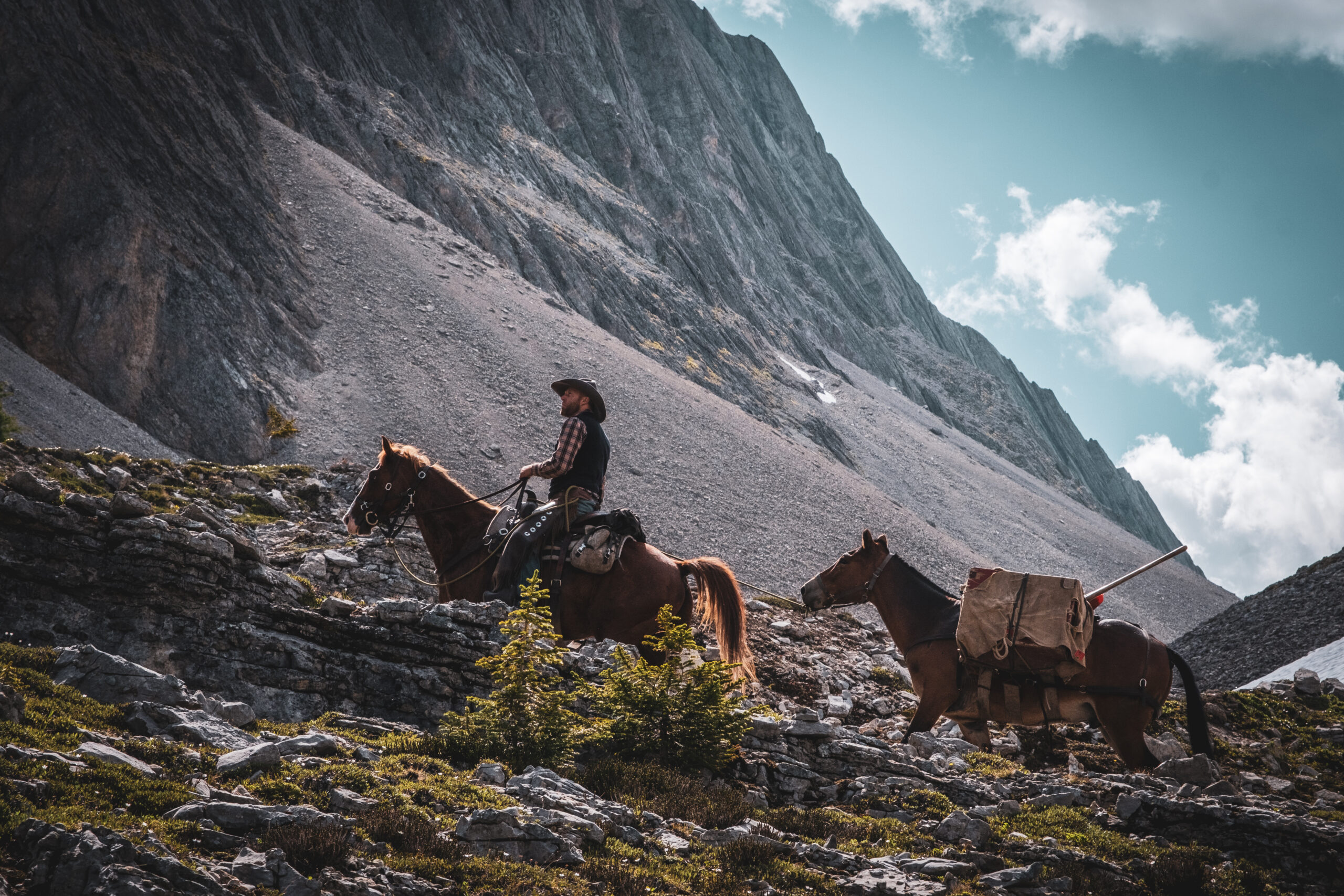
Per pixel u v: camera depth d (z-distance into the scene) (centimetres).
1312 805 1049
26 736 504
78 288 7444
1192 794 867
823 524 12038
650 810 680
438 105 17688
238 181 10362
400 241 12400
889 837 723
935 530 14388
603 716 848
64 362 7225
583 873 517
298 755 594
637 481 10925
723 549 10269
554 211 17825
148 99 9700
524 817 545
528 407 10600
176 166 9444
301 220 11412
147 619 827
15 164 7675
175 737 586
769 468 12888
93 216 7781
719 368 17038
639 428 11988
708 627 1438
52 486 855
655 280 17975
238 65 12900
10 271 7325
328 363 9600
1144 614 17562
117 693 631
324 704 863
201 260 8712
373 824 503
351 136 13925
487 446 9450
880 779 883
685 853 600
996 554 17662
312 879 423
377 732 743
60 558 827
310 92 13912
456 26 19362
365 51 16500
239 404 7912
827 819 735
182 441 7431
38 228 7550
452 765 684
